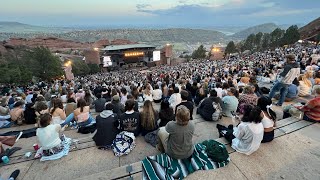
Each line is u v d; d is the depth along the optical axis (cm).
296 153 425
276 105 742
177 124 367
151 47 8962
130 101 497
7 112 755
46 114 441
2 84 3072
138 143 491
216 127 576
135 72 6662
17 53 6075
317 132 510
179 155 373
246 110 428
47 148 429
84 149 469
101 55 8006
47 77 4594
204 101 650
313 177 357
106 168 406
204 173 362
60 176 385
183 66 6456
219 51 8675
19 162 428
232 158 405
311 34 7881
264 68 1859
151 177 342
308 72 944
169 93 943
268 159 405
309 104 559
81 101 596
